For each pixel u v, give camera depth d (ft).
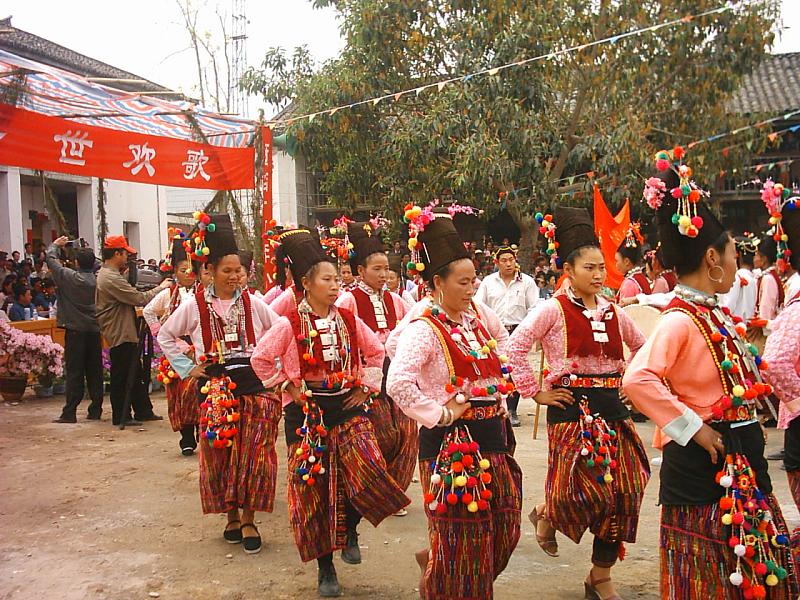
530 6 43.88
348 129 47.93
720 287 9.42
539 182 44.73
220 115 31.09
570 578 14.10
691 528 9.06
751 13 46.65
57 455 23.63
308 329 13.82
